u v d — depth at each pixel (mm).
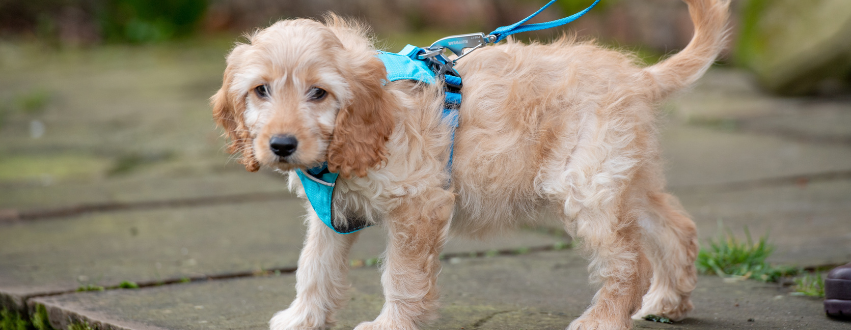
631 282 3113
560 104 3092
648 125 3273
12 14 19000
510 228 3295
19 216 5656
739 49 11797
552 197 3100
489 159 3051
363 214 3061
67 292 3803
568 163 3072
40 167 7703
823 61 10430
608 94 3119
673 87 3463
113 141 9094
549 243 4914
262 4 19250
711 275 4160
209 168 7621
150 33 18938
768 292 3811
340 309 3305
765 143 8281
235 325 3299
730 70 13234
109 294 3779
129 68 15336
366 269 4328
